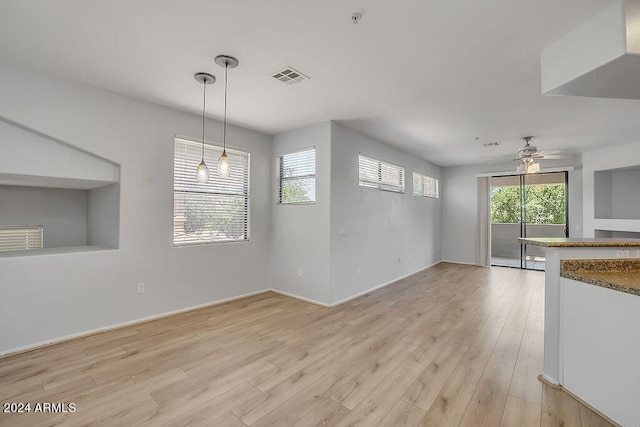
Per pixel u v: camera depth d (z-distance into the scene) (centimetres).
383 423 175
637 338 167
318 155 411
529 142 505
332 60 246
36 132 269
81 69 262
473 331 316
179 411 184
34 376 223
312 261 418
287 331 313
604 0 169
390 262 543
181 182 371
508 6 179
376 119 393
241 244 433
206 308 386
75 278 289
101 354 258
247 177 446
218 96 320
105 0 175
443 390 209
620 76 194
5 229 321
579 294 201
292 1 176
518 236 719
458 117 383
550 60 220
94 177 306
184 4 179
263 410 186
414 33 208
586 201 570
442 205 783
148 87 299
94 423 173
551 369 218
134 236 327
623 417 171
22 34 210
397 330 318
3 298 253
